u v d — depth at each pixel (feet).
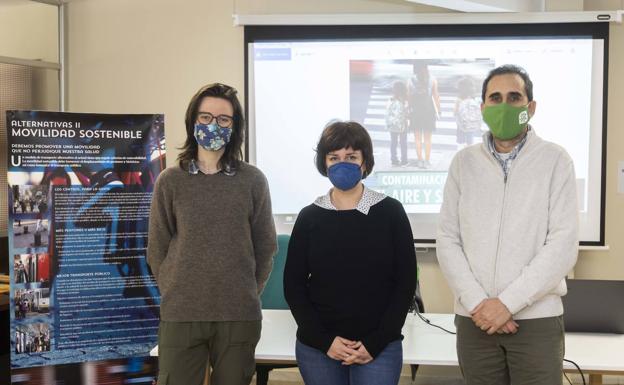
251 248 6.33
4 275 11.76
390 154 12.20
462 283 5.62
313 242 5.70
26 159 8.93
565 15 11.66
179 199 6.14
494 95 5.79
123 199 9.34
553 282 5.30
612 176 12.16
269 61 12.23
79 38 13.26
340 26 12.05
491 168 5.80
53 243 9.04
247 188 6.30
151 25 12.92
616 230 12.20
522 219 5.51
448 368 12.18
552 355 5.40
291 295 5.75
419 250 12.32
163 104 12.96
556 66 11.77
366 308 5.46
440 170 12.12
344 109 12.17
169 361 6.08
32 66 12.85
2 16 12.55
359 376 5.47
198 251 6.06
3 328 11.09
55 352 9.06
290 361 6.68
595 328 7.59
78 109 13.34
